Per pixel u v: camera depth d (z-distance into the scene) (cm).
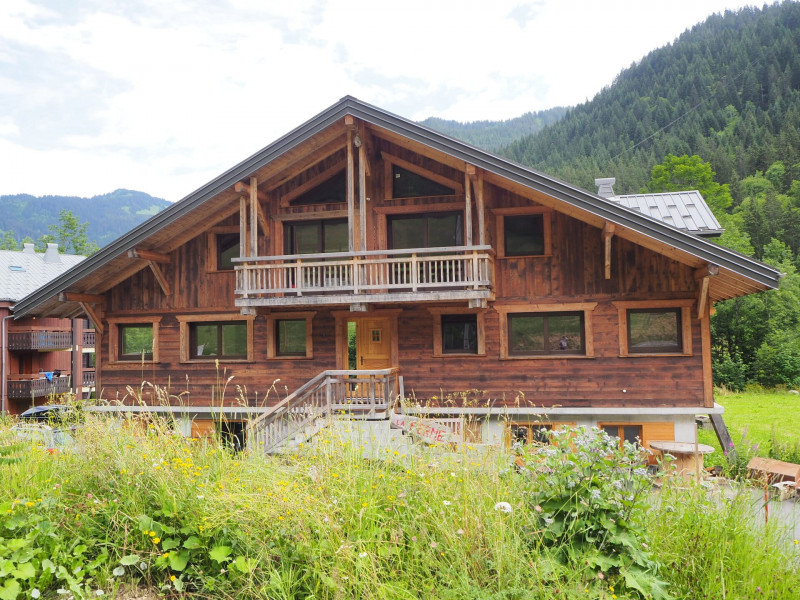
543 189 1191
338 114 1280
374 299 1287
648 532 482
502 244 1398
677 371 1320
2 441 686
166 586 435
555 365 1369
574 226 1370
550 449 496
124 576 457
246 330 1530
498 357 1391
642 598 421
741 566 462
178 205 1368
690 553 477
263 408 1422
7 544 441
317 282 1469
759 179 6550
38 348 3125
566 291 1367
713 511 510
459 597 399
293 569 442
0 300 2986
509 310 1389
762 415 2316
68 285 1447
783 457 1215
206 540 461
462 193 1411
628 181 7269
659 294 1326
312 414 1089
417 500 502
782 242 4947
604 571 425
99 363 1590
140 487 514
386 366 1475
